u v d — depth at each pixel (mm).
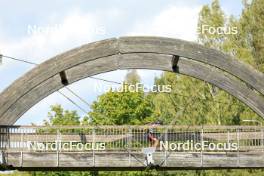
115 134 36562
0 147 35219
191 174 68000
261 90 33844
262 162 36500
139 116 67500
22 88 33656
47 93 33875
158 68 33969
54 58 33438
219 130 40219
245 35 65375
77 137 36250
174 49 33469
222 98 61469
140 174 65688
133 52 33438
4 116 33781
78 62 33375
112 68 33844
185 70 34188
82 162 36125
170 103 68500
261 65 62906
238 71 33781
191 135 36500
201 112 63938
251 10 65500
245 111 60156
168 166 36281
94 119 67500
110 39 33438
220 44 63844
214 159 36469
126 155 36188
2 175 67625
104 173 67812
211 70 34188
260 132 36688
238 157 36500
